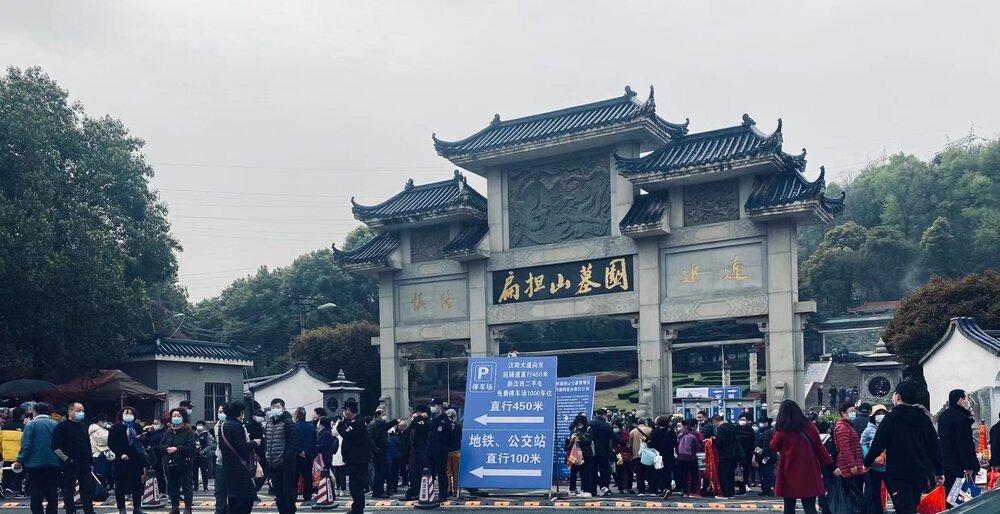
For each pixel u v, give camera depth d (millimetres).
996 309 40250
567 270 30141
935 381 29484
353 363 57500
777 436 12250
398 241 33594
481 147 30953
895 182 98188
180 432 16906
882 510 14695
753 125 28500
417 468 19375
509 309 30922
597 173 30188
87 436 15438
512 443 19094
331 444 19750
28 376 35625
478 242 30969
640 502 19078
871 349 73500
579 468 20781
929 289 42906
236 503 13359
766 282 26672
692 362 76000
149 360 35625
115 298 33500
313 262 73188
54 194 33406
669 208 28391
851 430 13359
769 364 26281
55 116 34812
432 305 32688
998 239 81875
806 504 12266
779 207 25812
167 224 39250
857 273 85688
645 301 28406
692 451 20312
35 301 31562
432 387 64562
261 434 15594
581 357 73812
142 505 19094
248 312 73875
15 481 22672
